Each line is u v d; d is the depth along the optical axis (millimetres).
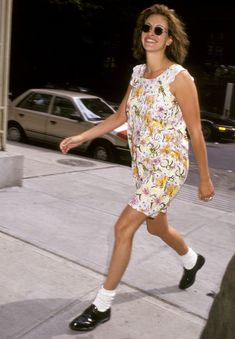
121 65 28312
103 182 7027
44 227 4613
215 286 3689
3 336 2738
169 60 2910
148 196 2779
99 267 3805
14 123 11414
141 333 2918
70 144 3172
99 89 28578
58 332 2830
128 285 3553
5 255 3855
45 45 26266
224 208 6445
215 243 4785
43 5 24016
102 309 2885
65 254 4000
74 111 10539
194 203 6488
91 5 23938
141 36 2965
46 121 10883
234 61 27719
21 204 5262
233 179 10344
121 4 25016
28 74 26875
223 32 27781
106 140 9945
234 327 1515
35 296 3238
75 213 5199
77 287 3430
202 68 27688
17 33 25531
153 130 2824
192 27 28281
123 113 3154
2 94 5738
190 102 2775
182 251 3381
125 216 2797
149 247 4387
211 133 17000
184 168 2881
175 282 3682
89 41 25891
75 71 27891
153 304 3297
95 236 4520
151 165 2830
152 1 25906
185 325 3062
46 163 8016
